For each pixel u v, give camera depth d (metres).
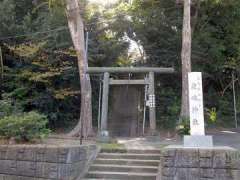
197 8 18.83
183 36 15.58
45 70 17.70
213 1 18.42
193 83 10.16
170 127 18.38
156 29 19.19
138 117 17.25
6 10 18.69
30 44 17.30
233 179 8.85
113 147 11.80
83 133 15.12
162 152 9.32
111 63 19.19
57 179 9.74
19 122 10.84
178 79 20.03
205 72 19.92
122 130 16.98
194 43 18.92
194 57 18.84
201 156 9.05
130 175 10.19
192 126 9.95
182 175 9.04
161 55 19.44
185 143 9.82
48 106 17.97
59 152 9.88
